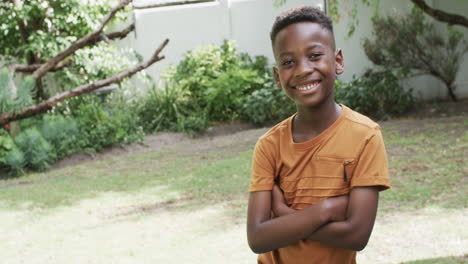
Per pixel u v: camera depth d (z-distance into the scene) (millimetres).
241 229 4402
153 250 4074
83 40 9266
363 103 10289
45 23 10227
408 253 3518
